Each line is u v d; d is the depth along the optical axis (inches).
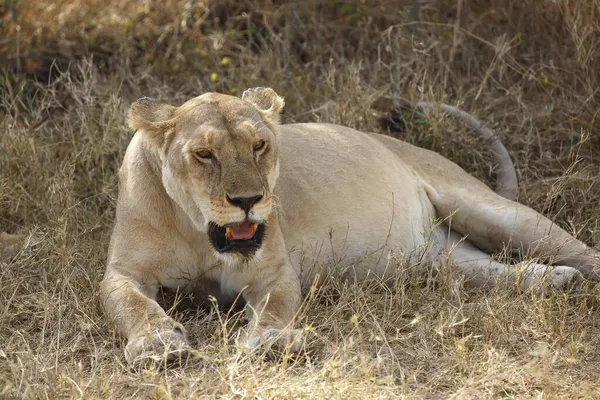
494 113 498.0
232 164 305.4
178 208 333.1
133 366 290.0
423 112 478.9
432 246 401.7
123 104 472.1
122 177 349.7
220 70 535.5
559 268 358.3
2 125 465.4
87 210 435.5
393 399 270.1
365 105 481.7
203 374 277.9
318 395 264.7
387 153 405.1
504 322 321.4
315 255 363.6
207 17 581.0
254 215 305.1
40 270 374.0
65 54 540.4
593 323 329.7
